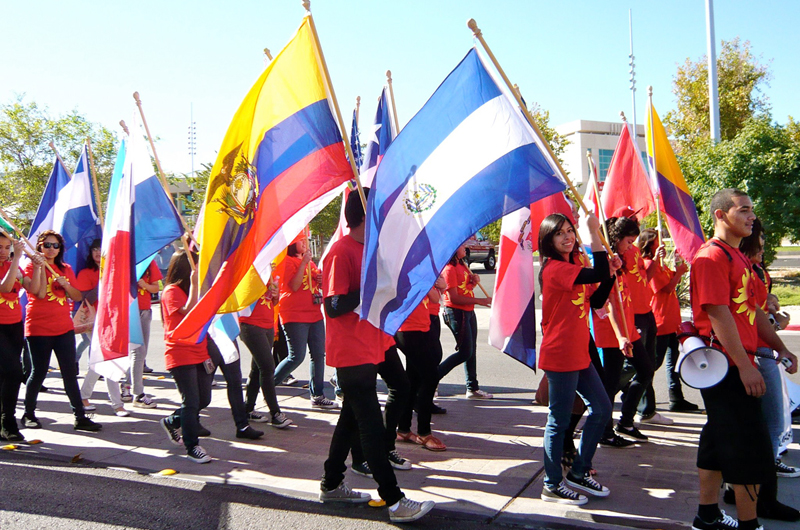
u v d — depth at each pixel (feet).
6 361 18.17
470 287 21.67
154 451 17.51
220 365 18.47
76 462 16.58
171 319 16.47
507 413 20.98
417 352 17.20
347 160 16.47
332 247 13.10
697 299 11.27
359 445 14.64
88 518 13.00
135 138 18.99
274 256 16.24
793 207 46.62
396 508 12.47
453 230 13.55
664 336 19.61
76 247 23.88
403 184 13.25
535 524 12.38
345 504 13.66
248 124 15.64
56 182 26.25
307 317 21.18
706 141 51.72
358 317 12.82
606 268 12.39
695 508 12.92
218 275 15.15
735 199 11.16
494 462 16.11
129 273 18.61
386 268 12.81
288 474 15.61
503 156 13.75
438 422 19.99
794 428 17.99
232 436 18.90
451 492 14.14
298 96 16.08
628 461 15.92
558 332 12.98
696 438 17.76
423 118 13.51
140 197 20.53
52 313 19.16
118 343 18.15
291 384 26.18
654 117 22.13
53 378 28.14
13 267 18.37
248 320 19.29
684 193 22.16
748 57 78.74
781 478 14.60
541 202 16.93
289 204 16.01
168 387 26.32
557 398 13.11
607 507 13.07
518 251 16.83
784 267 81.20
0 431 18.33
